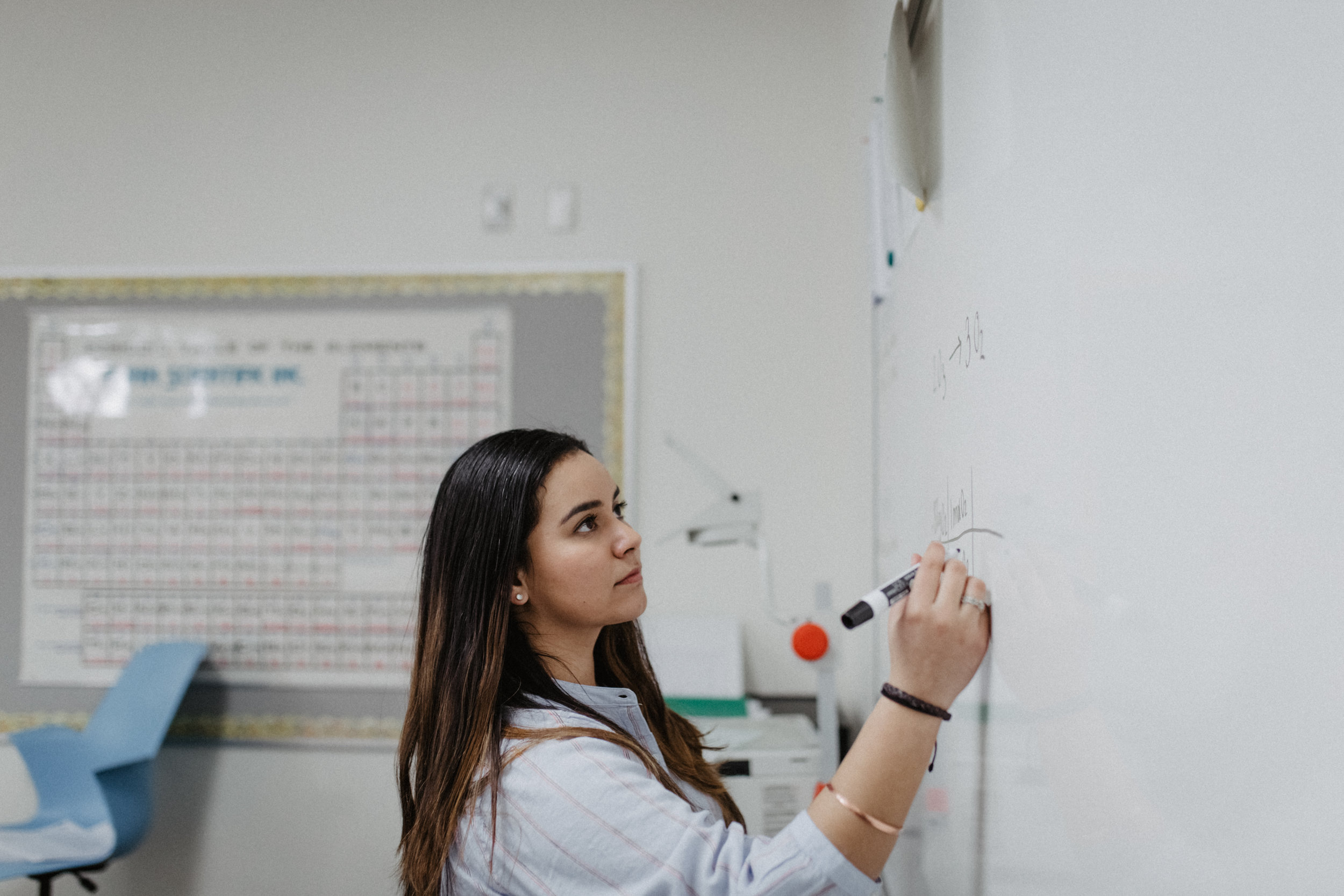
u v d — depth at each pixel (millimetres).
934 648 616
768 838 660
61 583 2037
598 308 2014
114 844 1723
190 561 2031
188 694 2002
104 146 2115
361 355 2047
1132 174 380
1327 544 250
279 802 1976
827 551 1959
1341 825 246
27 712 2008
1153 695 363
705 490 1984
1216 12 309
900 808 606
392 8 2102
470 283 2039
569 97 2062
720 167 2029
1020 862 571
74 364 2074
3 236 2115
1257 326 284
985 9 636
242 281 2066
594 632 852
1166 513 350
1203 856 323
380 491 2025
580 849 649
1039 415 515
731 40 2039
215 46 2119
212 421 2055
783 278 2006
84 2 2129
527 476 767
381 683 1989
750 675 1950
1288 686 270
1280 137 271
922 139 890
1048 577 501
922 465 965
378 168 2084
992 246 626
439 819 719
